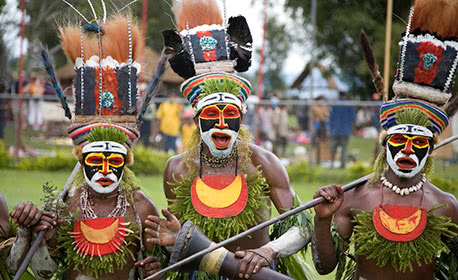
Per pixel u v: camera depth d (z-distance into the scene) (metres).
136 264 4.70
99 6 5.38
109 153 4.73
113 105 4.93
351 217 4.70
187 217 4.95
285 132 14.31
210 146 4.94
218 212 4.93
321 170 12.63
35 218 4.53
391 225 4.51
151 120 13.29
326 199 4.52
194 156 5.10
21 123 13.23
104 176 4.71
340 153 13.70
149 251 4.82
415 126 4.55
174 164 5.18
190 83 5.09
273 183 5.11
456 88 5.67
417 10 4.64
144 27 11.27
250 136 5.18
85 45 5.00
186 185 5.02
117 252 4.72
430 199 4.59
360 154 14.75
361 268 4.66
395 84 4.71
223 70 5.17
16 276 4.47
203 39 5.21
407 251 4.47
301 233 4.94
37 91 13.58
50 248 4.78
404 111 4.58
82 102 4.90
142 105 5.02
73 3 5.45
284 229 5.05
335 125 12.87
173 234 4.65
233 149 5.07
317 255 4.71
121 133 4.79
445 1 4.59
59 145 13.92
